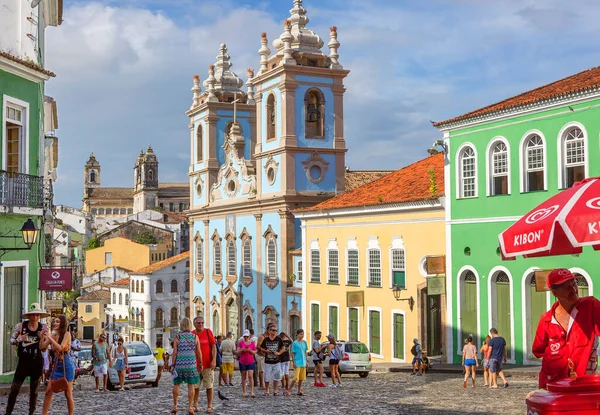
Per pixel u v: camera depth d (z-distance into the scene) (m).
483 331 32.34
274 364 21.38
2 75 22.23
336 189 53.12
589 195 8.45
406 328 37.75
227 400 19.75
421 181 39.53
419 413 16.23
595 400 7.55
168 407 17.70
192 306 68.06
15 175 22.36
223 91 66.06
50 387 14.12
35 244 23.92
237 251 59.19
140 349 27.70
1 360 22.08
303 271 47.44
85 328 108.25
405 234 37.84
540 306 29.94
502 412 16.28
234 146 59.78
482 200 32.53
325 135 53.06
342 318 43.31
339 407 17.64
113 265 119.56
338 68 53.28
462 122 33.31
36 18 25.17
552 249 8.96
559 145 28.97
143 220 154.62
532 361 30.08
